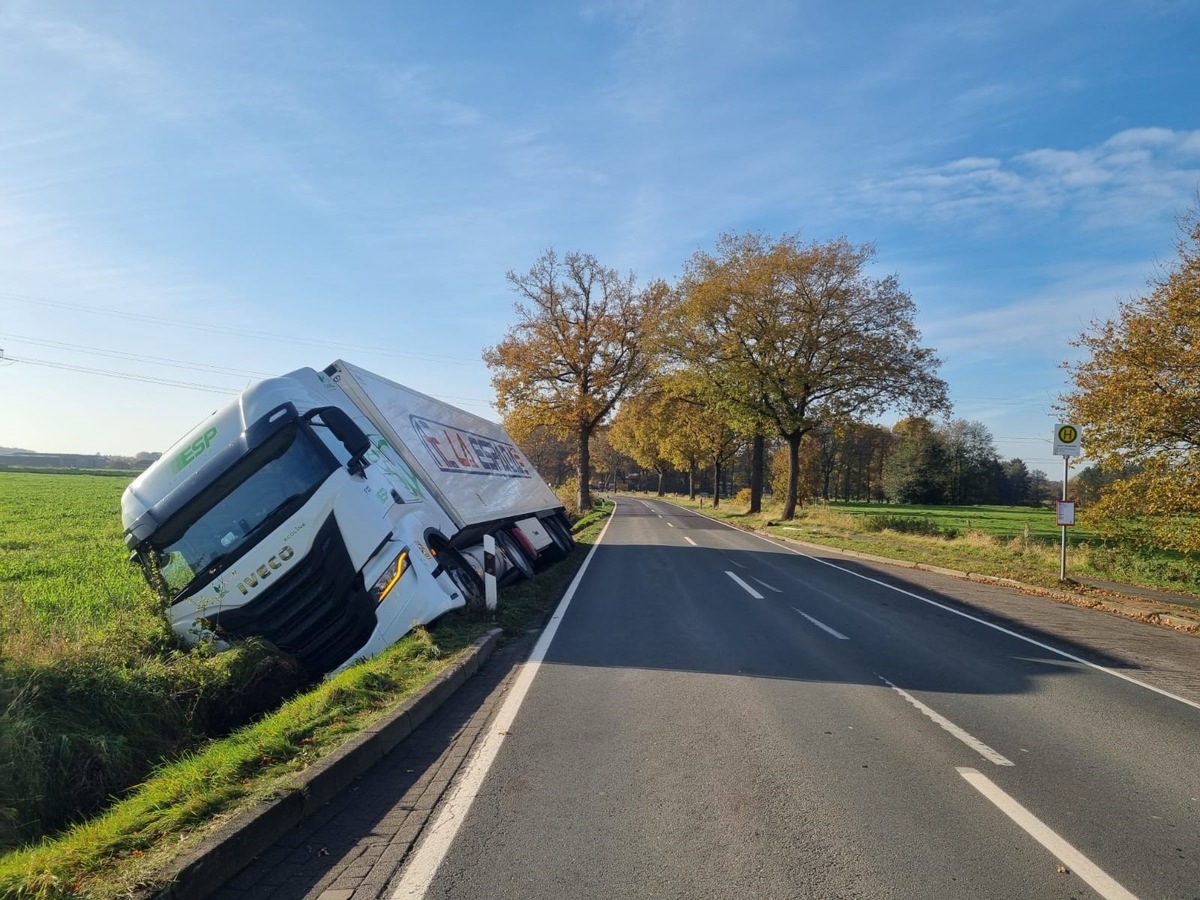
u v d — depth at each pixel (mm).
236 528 8773
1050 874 3832
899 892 3637
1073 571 18828
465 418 16406
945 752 5680
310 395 10375
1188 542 14266
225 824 3988
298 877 3768
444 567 10328
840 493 115062
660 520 43500
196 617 8477
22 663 6258
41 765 5297
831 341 34781
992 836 4266
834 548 25359
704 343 37375
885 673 8172
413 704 6254
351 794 4832
